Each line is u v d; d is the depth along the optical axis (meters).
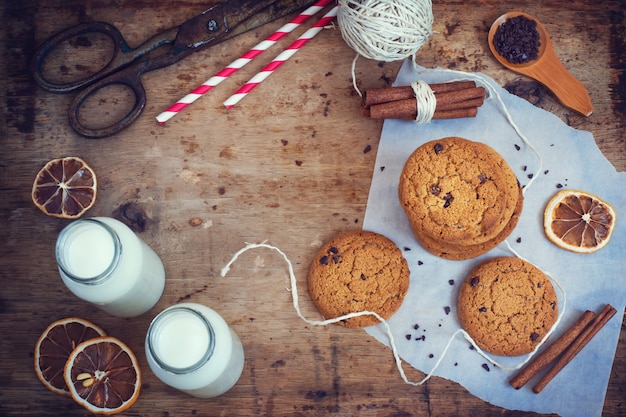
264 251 0.70
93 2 0.73
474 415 0.69
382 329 0.69
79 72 0.72
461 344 0.69
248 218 0.70
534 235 0.71
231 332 0.67
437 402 0.69
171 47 0.72
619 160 0.72
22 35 0.73
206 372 0.62
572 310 0.70
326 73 0.72
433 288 0.70
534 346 0.69
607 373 0.69
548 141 0.72
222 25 0.70
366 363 0.69
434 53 0.73
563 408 0.69
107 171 0.71
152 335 0.61
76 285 0.63
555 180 0.71
